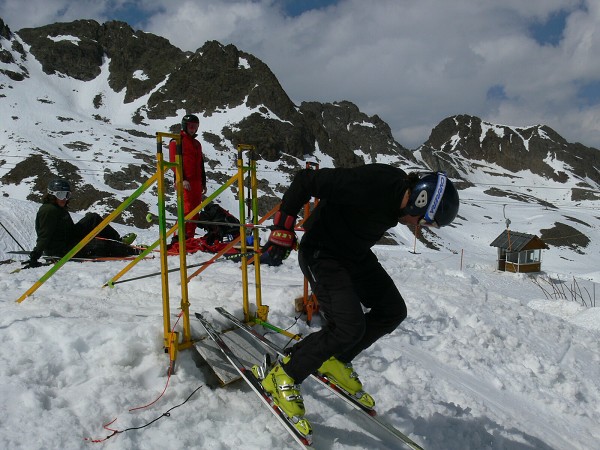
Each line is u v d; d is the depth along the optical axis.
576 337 5.59
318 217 2.64
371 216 2.44
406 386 3.47
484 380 4.11
